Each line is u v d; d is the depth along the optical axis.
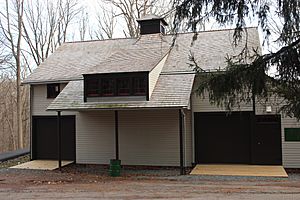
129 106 14.18
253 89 5.71
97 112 17.11
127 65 15.68
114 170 13.85
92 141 17.09
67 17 31.45
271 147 15.21
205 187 10.88
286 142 14.88
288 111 5.77
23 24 29.75
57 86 18.11
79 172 14.94
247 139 15.59
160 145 15.98
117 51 18.50
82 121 17.33
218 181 12.06
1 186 11.52
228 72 5.77
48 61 20.05
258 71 5.60
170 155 15.83
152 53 17.27
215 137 15.87
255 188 10.58
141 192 10.09
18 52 28.86
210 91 5.99
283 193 9.69
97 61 18.89
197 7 5.62
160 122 16.02
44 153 18.53
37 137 18.66
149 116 16.20
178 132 15.77
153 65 15.30
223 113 15.75
